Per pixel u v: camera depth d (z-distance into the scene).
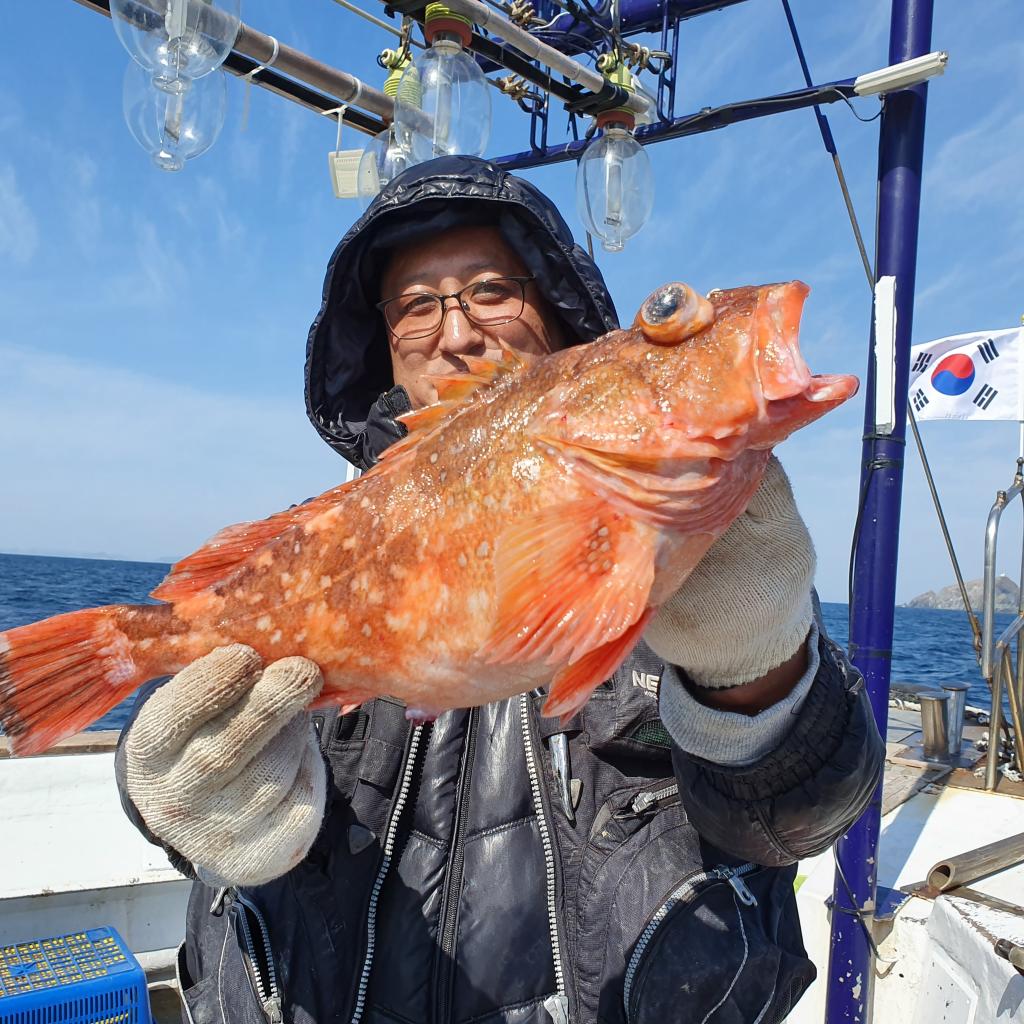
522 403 1.66
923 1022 3.10
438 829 1.94
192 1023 1.99
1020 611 4.69
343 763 2.02
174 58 3.03
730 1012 1.69
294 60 3.71
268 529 1.87
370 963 1.87
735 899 1.80
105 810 4.18
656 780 1.94
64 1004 3.01
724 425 1.44
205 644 1.77
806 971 1.87
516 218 2.23
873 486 3.69
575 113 4.24
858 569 3.71
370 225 2.31
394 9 3.64
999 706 4.67
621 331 1.66
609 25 4.24
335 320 2.56
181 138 3.33
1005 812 4.38
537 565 1.48
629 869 1.84
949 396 5.44
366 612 1.69
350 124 4.29
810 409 1.43
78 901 3.82
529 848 1.92
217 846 1.58
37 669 1.74
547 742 2.00
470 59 3.62
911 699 6.91
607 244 4.28
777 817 1.59
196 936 2.19
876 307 3.70
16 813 4.06
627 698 1.96
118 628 1.79
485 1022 1.81
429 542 1.66
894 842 4.03
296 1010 1.84
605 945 1.80
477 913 1.87
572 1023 1.78
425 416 1.82
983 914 3.00
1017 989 2.54
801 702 1.57
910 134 3.67
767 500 1.51
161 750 1.56
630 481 1.49
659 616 1.55
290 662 1.64
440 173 2.21
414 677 1.68
